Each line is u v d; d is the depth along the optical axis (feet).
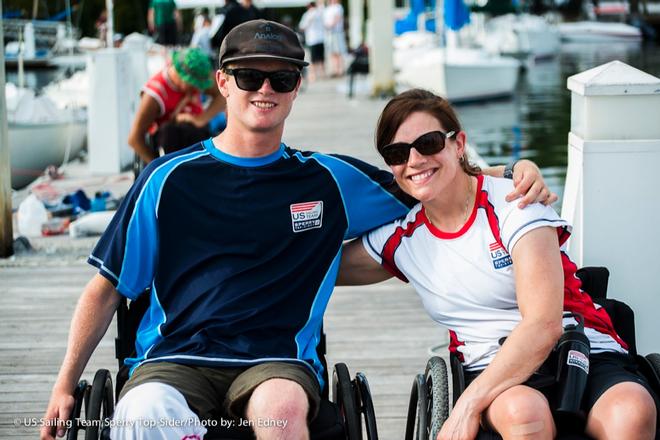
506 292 11.78
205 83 25.49
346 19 141.08
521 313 11.36
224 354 11.58
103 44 65.31
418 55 88.48
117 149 40.98
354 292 24.02
